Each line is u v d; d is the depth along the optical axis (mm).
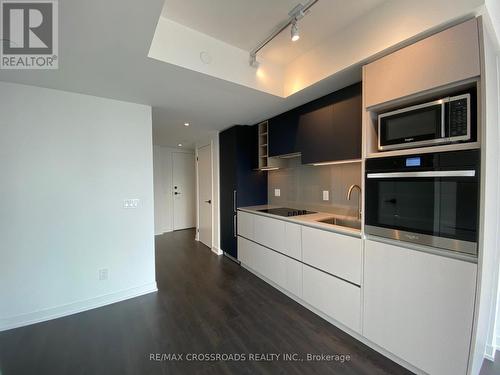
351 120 2008
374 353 1671
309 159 2471
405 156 1449
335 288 1940
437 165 1299
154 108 2682
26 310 2020
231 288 2723
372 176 1631
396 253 1506
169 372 1516
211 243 4277
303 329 1958
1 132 1916
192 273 3166
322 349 1720
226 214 3793
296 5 1475
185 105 2576
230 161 3652
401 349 1492
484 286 1243
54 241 2125
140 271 2572
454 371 1265
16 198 1972
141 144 2551
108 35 1329
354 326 1793
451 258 1264
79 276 2240
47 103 2076
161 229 5484
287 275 2479
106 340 1831
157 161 5395
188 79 1896
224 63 1897
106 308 2297
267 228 2787
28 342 1805
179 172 5844
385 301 1573
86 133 2252
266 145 3309
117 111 2404
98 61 1606
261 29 1732
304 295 2264
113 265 2414
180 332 1928
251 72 2074
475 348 1208
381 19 1494
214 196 4129
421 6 1312
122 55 1533
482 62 1138
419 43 1363
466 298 1213
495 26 1259
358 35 1630
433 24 1264
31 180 2025
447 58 1250
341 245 1878
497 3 1295
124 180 2463
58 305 2145
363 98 1674
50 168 2100
